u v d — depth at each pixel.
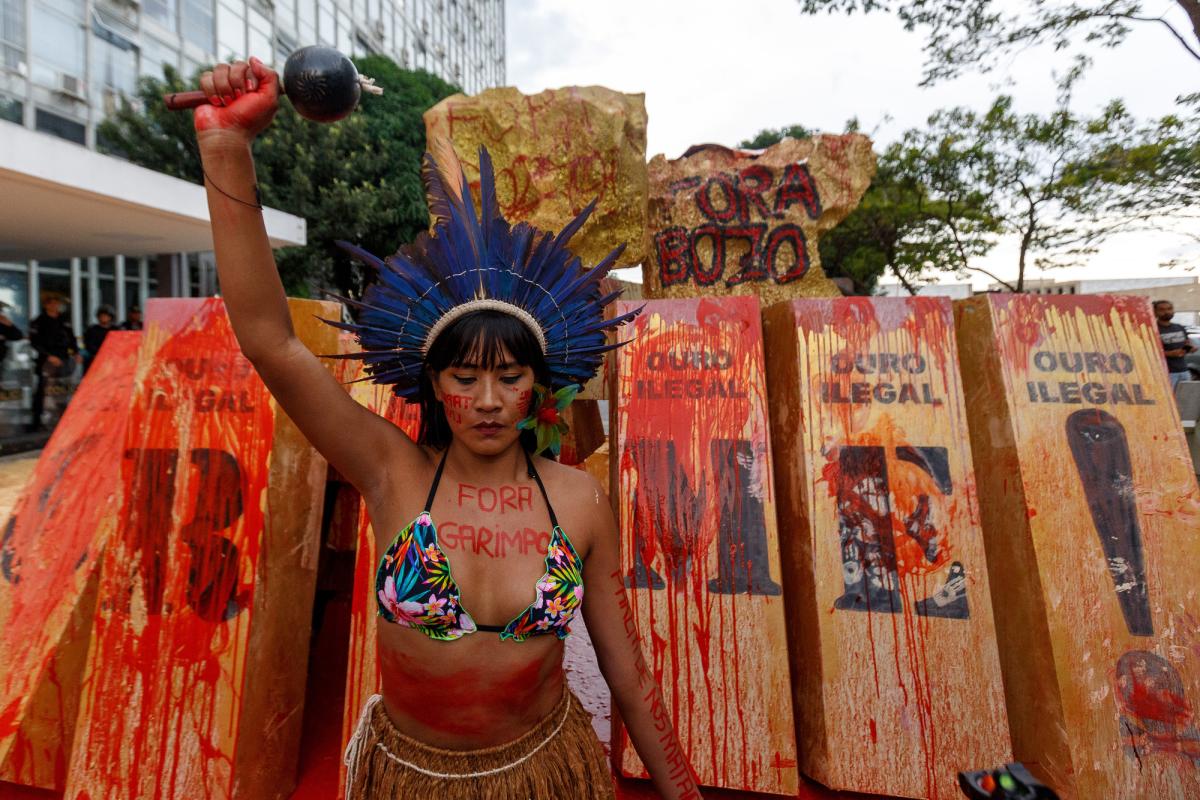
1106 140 10.70
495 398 1.31
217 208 1.20
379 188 14.82
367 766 1.39
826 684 2.30
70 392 9.84
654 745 1.56
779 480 2.73
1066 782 2.12
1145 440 2.38
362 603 2.34
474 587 1.32
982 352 2.61
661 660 2.36
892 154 12.52
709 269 4.55
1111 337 2.52
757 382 2.62
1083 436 2.39
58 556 2.49
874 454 2.48
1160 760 2.10
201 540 2.34
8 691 2.30
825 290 4.47
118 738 2.19
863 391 2.55
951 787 2.20
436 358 1.33
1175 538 2.28
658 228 4.68
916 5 8.23
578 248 4.27
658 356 2.69
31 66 11.77
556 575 1.34
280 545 2.39
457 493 1.38
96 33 12.94
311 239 14.53
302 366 1.28
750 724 2.29
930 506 2.41
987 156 11.70
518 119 4.22
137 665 2.25
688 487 2.50
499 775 1.33
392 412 2.65
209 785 2.16
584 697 3.02
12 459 8.12
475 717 1.33
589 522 1.44
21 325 13.92
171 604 2.29
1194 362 10.08
